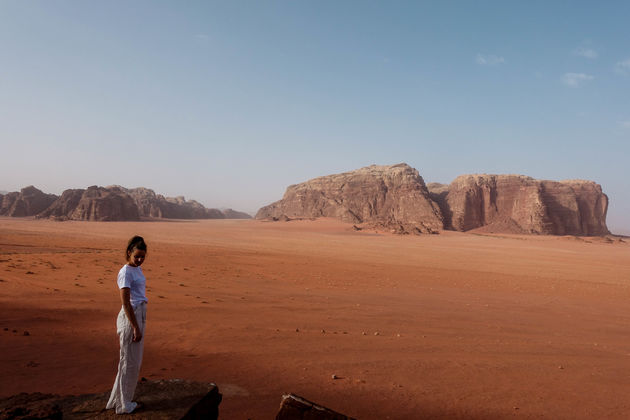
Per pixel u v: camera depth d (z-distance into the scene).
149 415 3.89
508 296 23.27
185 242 67.88
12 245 40.88
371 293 21.30
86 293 16.03
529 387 7.84
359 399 6.56
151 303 14.52
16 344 8.72
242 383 7.00
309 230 166.62
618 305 22.11
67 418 3.78
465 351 10.58
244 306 15.35
